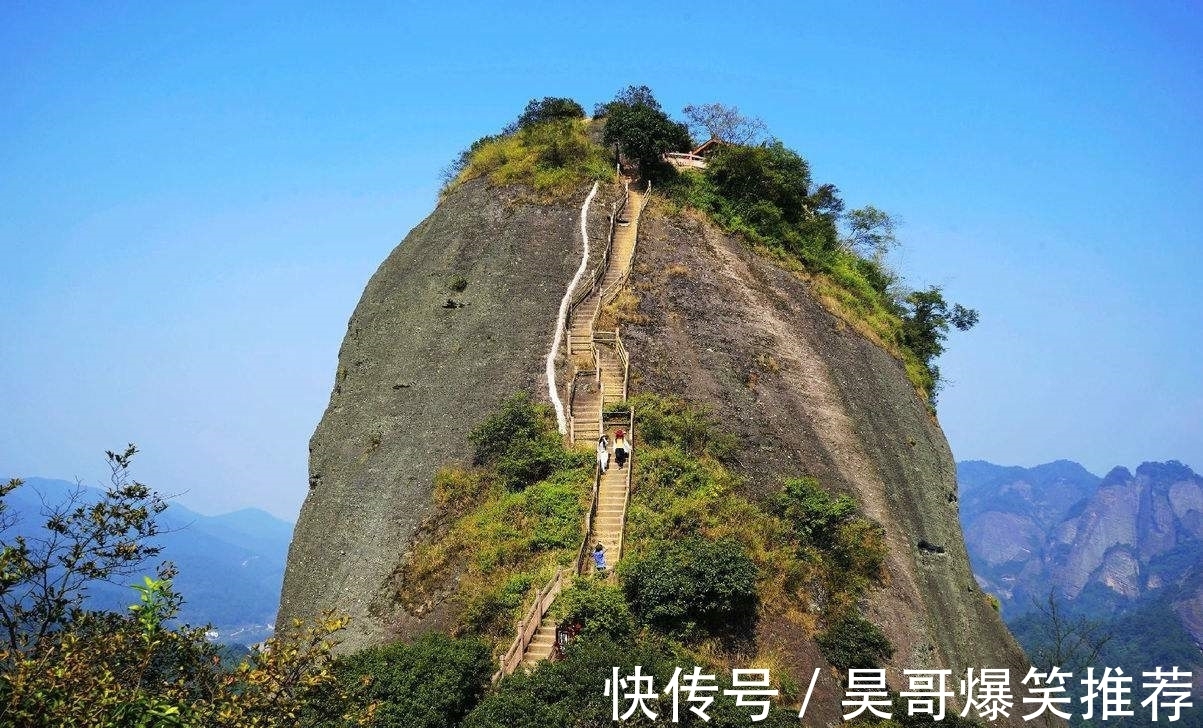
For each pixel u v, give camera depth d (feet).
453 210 161.07
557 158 166.61
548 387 120.16
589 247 146.00
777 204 175.83
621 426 110.01
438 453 117.70
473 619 88.02
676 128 172.76
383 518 114.21
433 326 138.62
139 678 41.57
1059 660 139.33
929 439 153.69
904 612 103.65
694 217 160.76
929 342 189.16
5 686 37.37
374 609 102.12
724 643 83.76
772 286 151.33
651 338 128.06
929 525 130.52
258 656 43.60
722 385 122.83
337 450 132.98
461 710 70.38
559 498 100.32
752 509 102.37
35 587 42.27
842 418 130.00
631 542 92.79
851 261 188.96
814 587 96.53
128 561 44.19
